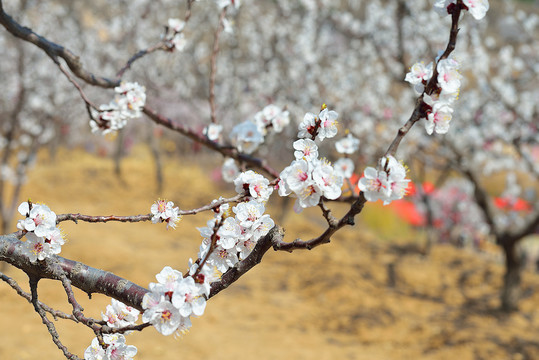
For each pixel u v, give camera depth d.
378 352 7.95
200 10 14.33
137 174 18.47
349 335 8.52
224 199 1.80
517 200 14.11
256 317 8.86
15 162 12.72
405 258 12.62
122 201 15.58
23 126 11.70
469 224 14.83
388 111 11.34
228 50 13.82
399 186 1.39
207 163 21.22
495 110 9.47
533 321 9.30
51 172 17.53
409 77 1.54
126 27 14.03
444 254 13.02
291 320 8.88
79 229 12.02
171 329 1.46
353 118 11.04
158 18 14.49
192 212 1.89
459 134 9.41
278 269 11.32
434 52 9.07
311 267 11.34
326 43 11.88
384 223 15.82
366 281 10.80
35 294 1.80
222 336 7.91
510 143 9.13
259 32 12.84
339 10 11.47
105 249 10.50
